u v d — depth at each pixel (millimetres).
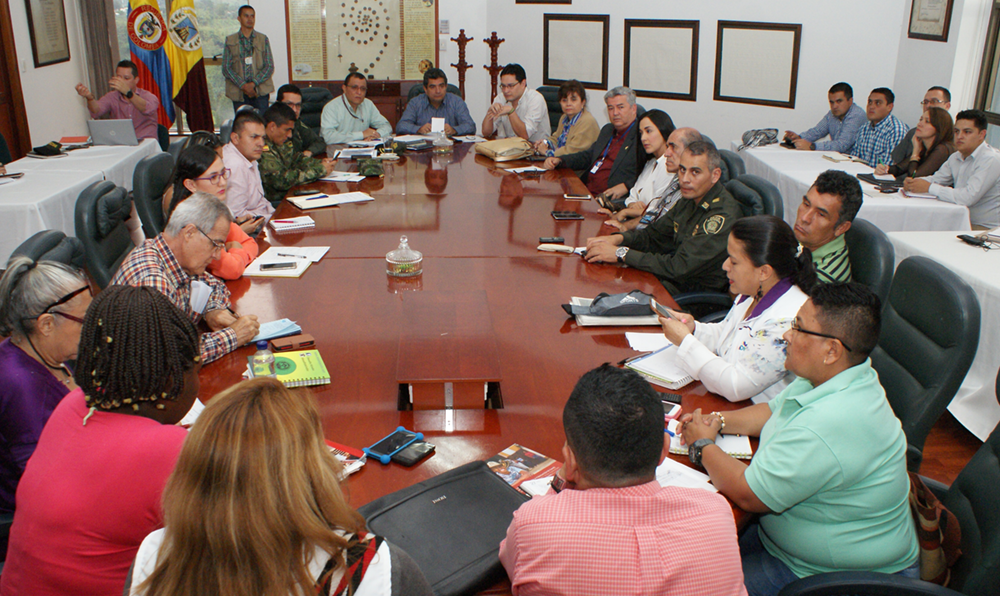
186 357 1140
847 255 2402
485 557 1163
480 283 2619
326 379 1879
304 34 7820
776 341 1759
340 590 813
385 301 2434
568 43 7523
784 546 1524
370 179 4371
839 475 1372
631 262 2803
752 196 2938
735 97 6523
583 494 1069
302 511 790
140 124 6391
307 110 6309
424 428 1683
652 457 1075
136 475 1076
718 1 6410
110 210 2625
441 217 3508
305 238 3131
